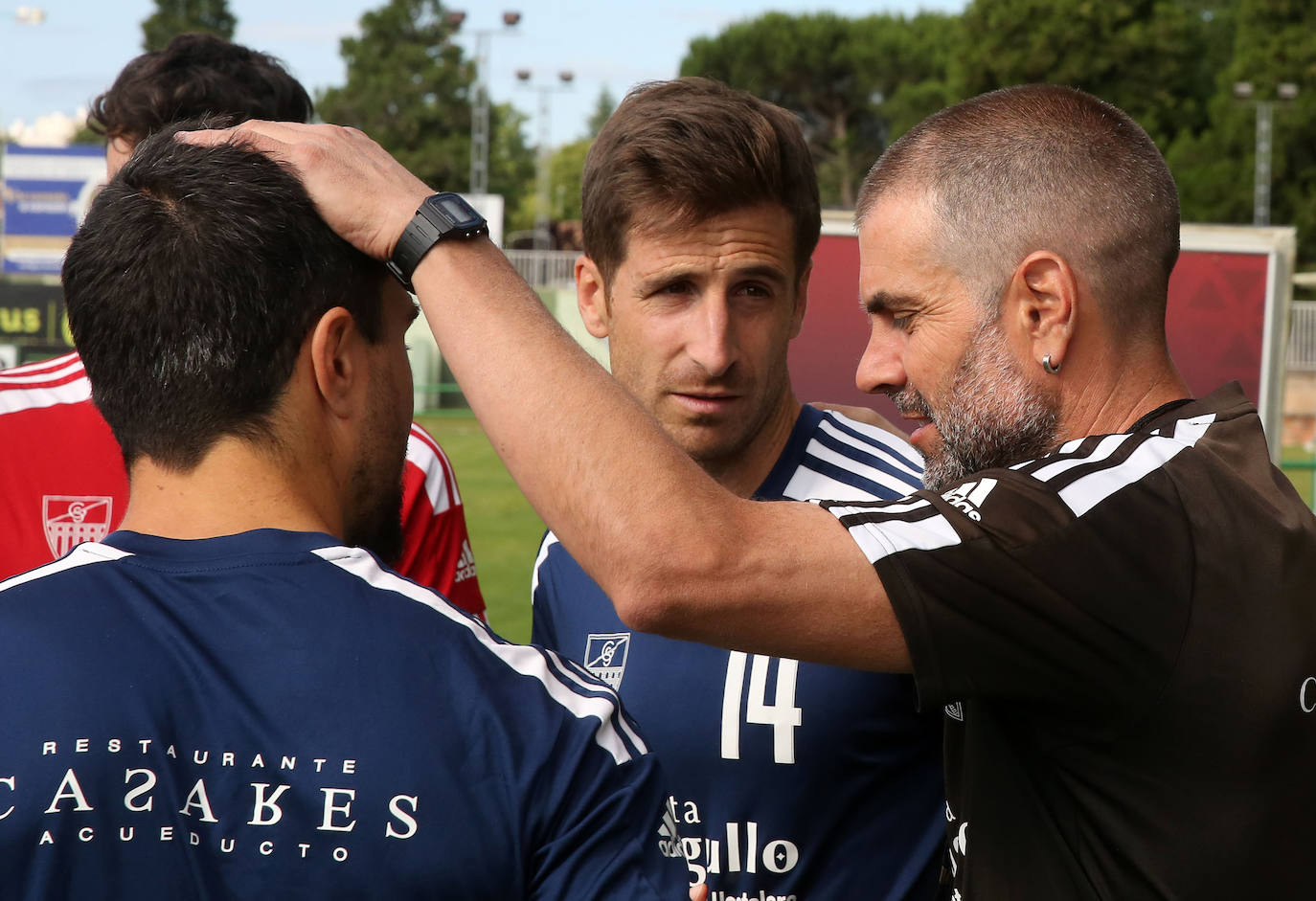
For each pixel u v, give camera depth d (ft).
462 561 7.36
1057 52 120.16
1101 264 4.36
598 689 3.70
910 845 5.45
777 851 5.47
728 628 3.84
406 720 3.42
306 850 3.30
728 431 5.95
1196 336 21.98
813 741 5.44
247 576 3.59
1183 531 3.96
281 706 3.40
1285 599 3.95
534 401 3.88
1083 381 4.43
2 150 81.87
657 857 3.57
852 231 18.66
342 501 3.98
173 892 3.28
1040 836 4.13
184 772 3.34
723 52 152.76
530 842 3.43
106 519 6.85
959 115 4.66
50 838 3.26
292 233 3.75
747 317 5.90
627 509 3.76
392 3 154.92
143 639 3.48
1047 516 3.89
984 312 4.46
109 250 3.68
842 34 150.20
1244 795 3.85
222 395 3.67
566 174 233.55
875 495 5.87
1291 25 116.16
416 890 3.31
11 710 3.36
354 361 3.92
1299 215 108.99
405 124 151.74
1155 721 3.86
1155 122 120.88
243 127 4.04
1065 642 3.84
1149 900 3.91
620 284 5.99
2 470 6.83
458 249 4.00
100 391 3.76
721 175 5.59
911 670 3.99
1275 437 22.04
